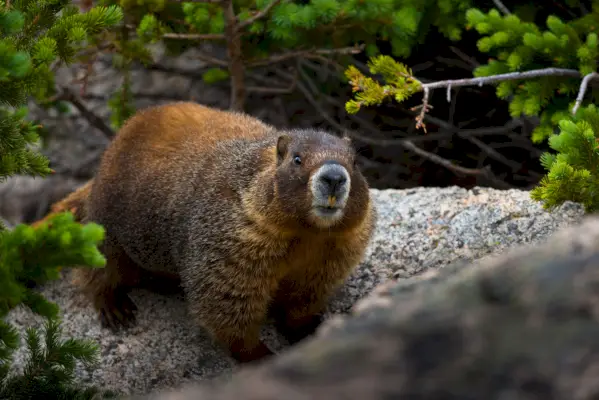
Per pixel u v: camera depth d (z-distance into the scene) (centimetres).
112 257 1076
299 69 1708
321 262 895
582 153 909
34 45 805
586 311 300
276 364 317
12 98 776
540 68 1188
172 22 1461
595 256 325
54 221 614
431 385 288
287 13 1311
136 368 985
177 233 968
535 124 1532
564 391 277
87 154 1761
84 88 1590
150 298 1109
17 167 767
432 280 420
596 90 1148
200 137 1018
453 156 1642
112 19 853
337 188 774
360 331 318
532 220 1036
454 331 306
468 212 1087
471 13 1198
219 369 966
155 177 1008
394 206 1147
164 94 1809
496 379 285
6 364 736
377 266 1034
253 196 855
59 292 1147
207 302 905
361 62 1686
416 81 1095
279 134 909
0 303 647
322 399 288
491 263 376
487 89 1574
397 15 1341
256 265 872
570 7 1448
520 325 302
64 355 757
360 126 1712
